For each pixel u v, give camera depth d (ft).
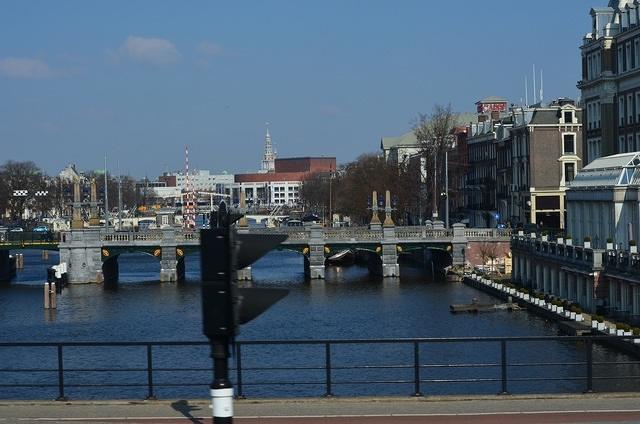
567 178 629.92
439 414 117.80
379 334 344.08
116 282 579.48
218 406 83.20
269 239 78.84
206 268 78.48
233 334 78.74
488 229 586.04
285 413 119.03
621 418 114.93
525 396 126.93
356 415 117.70
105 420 116.57
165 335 356.18
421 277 575.38
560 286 382.63
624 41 475.72
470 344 289.33
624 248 351.67
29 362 277.85
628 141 473.67
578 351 274.16
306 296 479.00
